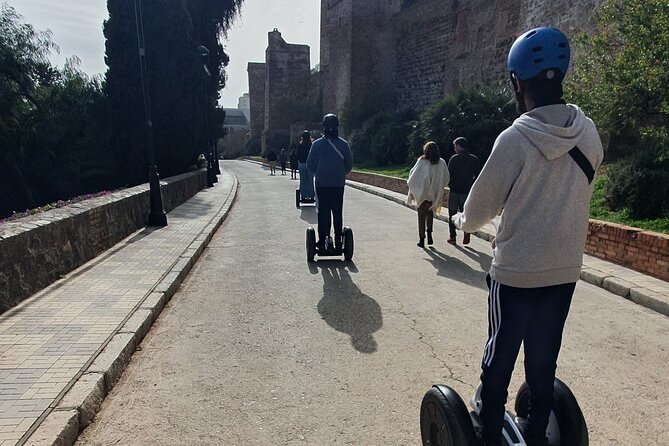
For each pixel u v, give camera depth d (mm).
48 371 3408
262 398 3326
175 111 18391
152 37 17781
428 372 3688
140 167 18875
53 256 5840
